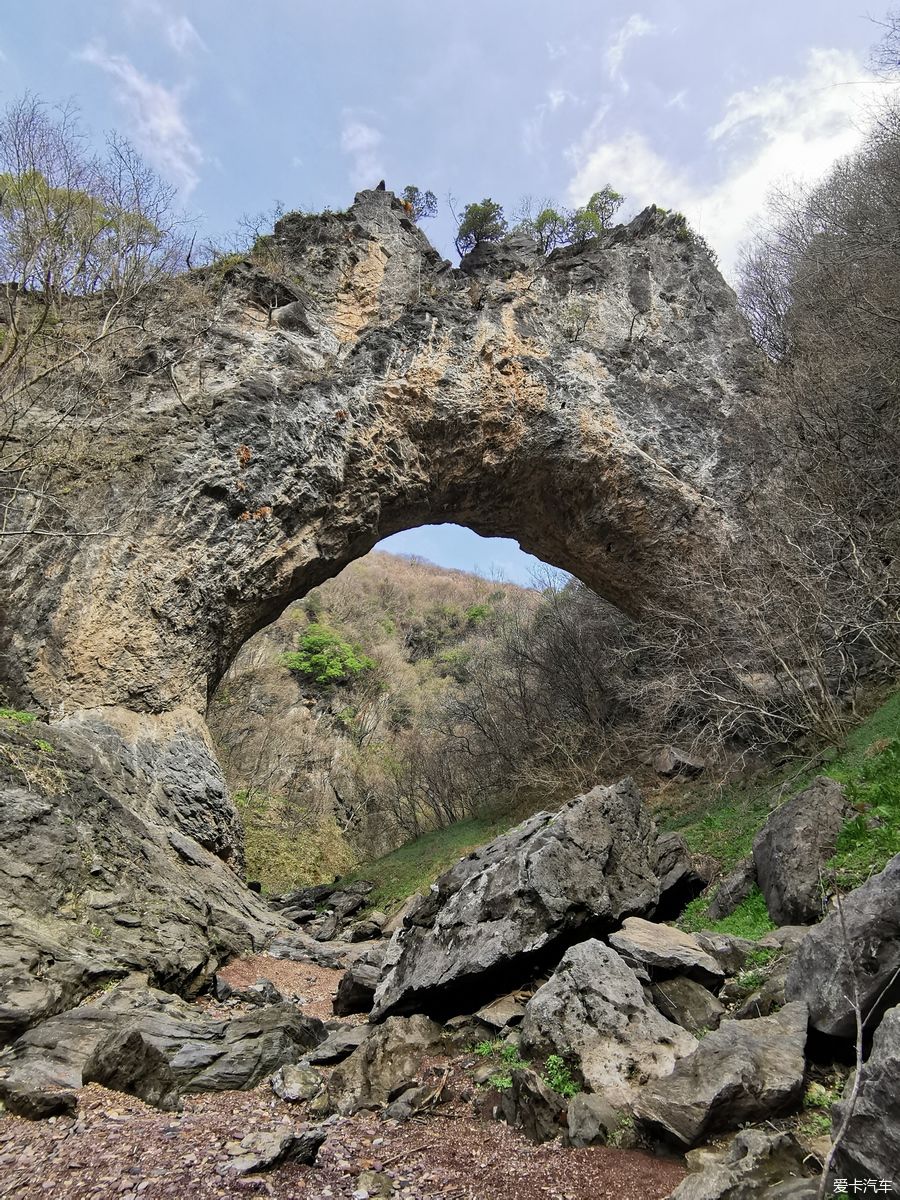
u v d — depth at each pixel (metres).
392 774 28.27
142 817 10.09
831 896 5.39
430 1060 4.83
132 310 14.87
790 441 15.18
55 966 5.96
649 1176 3.21
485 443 16.69
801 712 10.99
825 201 19.36
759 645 11.70
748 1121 3.42
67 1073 4.40
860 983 3.65
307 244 18.08
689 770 14.38
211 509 13.14
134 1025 5.12
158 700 11.90
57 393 13.31
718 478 16.88
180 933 8.00
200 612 12.84
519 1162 3.41
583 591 22.22
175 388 13.84
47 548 11.65
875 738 9.09
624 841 6.75
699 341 19.11
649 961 5.09
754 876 7.21
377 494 15.72
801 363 14.95
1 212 12.72
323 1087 4.52
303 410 14.62
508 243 20.05
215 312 15.80
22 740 8.81
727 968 5.31
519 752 19.47
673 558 16.58
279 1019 5.50
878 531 11.48
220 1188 3.14
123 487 12.57
